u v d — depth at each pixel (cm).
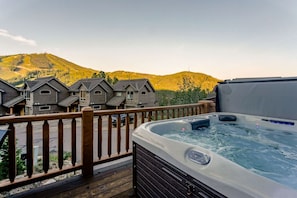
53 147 731
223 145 238
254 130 287
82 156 236
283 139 253
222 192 102
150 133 185
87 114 236
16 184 194
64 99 1734
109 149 271
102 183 221
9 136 189
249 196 91
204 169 117
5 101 1338
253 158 200
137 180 194
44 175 211
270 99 293
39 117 205
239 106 337
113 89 1986
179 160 136
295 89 264
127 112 286
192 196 122
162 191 153
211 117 317
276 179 154
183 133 263
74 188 209
